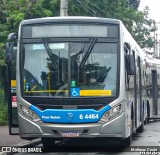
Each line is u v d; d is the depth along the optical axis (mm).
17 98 13461
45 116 13172
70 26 13555
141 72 20219
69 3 27547
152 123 26500
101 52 13414
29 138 13586
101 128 13062
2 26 23953
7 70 14172
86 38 13477
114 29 13555
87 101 13133
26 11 24203
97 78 13289
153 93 26672
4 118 22969
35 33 13617
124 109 13328
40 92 13312
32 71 13469
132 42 16625
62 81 13281
